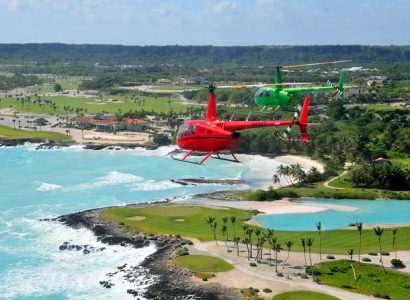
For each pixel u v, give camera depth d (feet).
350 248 470.80
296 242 490.08
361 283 393.09
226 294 379.35
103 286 407.85
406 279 399.85
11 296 391.45
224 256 450.71
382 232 502.38
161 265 436.35
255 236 507.71
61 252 481.46
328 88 463.42
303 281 398.42
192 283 399.44
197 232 523.70
